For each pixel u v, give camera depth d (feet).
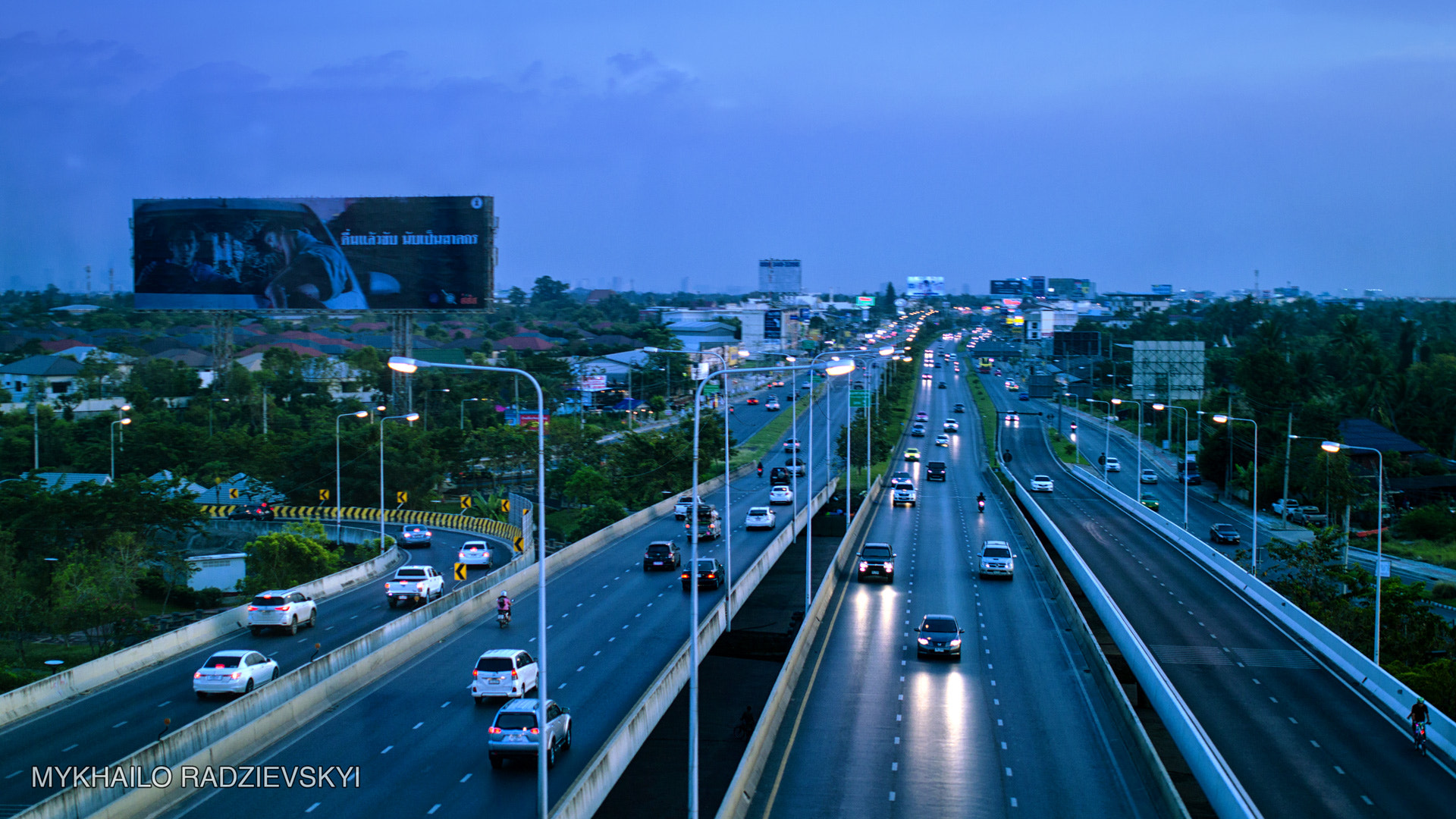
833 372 164.96
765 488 376.07
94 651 184.34
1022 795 101.50
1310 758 114.21
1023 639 165.58
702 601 193.98
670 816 102.78
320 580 217.77
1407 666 161.99
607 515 312.09
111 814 93.61
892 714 127.24
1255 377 439.22
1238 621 180.86
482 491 397.19
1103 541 270.05
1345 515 317.42
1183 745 114.42
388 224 384.88
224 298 387.96
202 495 349.61
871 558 215.72
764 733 113.50
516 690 132.57
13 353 615.16
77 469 357.41
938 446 521.65
